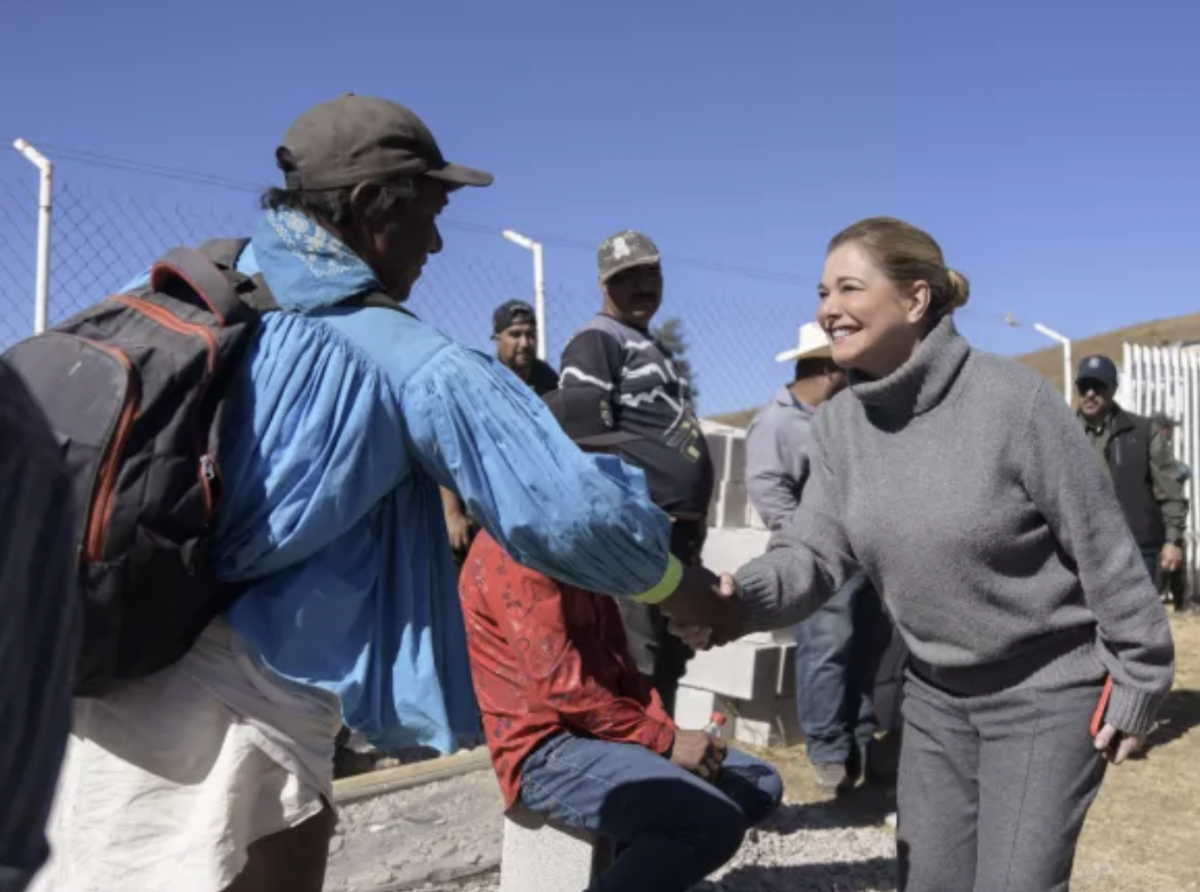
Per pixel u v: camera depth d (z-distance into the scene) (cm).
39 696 127
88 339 167
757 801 351
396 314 190
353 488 181
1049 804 249
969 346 257
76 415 159
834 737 526
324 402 179
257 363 178
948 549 247
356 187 187
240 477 175
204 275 179
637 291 447
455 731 199
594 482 185
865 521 260
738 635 257
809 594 271
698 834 293
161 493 161
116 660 164
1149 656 241
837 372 512
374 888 371
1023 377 247
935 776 267
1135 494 691
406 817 426
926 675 270
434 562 200
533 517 184
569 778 309
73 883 179
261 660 181
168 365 166
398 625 192
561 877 337
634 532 189
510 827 348
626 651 341
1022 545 246
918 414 254
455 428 182
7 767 123
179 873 176
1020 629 249
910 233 257
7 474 128
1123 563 241
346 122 188
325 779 192
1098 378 684
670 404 445
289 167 191
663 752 319
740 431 675
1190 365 1106
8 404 132
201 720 179
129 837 178
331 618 183
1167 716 705
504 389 186
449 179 195
